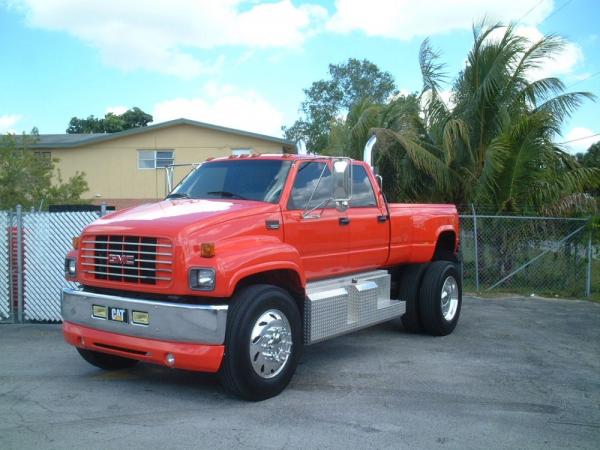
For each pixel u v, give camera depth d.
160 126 25.42
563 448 4.62
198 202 6.32
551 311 10.59
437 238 8.51
